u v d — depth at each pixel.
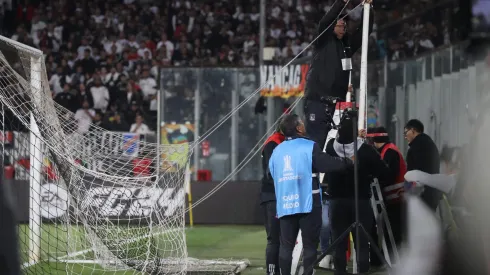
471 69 22.45
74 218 19.05
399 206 19.53
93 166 22.84
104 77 46.19
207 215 34.09
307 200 15.38
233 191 34.16
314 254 15.58
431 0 39.84
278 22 50.28
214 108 34.12
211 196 34.16
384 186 19.78
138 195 18.38
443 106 27.22
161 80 34.25
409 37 40.44
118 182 18.02
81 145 23.92
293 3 51.00
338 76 18.30
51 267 19.44
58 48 50.88
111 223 17.80
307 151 15.46
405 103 31.78
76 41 50.50
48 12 52.16
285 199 15.51
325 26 18.12
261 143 33.94
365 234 15.43
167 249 20.70
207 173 34.22
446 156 17.25
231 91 34.06
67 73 47.56
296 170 15.44
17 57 21.14
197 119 34.09
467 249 11.78
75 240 20.81
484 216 10.07
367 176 17.05
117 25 51.44
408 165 19.61
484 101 9.71
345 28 18.48
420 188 18.34
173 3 52.62
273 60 35.03
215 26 50.12
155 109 45.53
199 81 34.16
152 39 50.75
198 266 19.97
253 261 22.33
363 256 17.19
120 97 45.72
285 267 15.66
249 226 33.47
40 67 20.59
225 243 27.05
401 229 19.53
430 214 16.89
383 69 32.94
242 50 49.66
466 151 10.51
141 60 48.75
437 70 28.22
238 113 34.03
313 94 18.39
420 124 19.70
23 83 18.00
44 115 18.55
